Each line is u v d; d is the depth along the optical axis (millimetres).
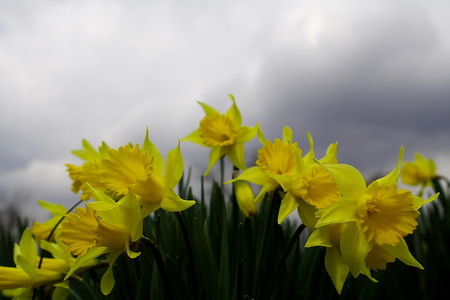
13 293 357
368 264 296
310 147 345
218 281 343
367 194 295
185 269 357
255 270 357
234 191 405
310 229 320
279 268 328
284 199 326
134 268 365
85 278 433
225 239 339
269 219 352
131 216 291
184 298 312
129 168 310
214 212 417
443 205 608
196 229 361
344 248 294
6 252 479
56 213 430
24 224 522
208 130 454
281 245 380
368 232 288
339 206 293
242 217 419
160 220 382
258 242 384
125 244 292
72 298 422
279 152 353
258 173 357
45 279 339
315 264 339
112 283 294
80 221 298
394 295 447
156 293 323
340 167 298
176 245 382
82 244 295
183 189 423
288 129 384
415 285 467
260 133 409
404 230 292
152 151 318
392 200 294
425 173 710
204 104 481
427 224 558
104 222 287
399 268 461
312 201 316
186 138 467
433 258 515
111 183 306
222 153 458
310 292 339
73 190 447
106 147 374
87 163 382
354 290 350
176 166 308
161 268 302
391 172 307
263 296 332
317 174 320
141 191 300
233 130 451
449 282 502
